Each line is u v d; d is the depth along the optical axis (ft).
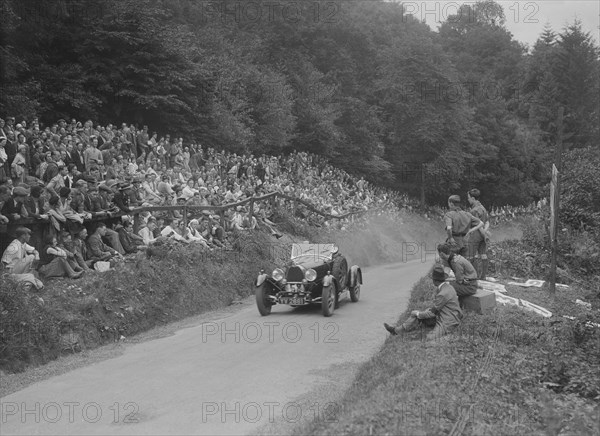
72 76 89.51
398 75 169.07
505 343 31.01
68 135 63.16
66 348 35.45
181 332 41.11
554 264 46.11
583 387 26.43
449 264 35.78
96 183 51.26
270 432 22.58
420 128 164.45
